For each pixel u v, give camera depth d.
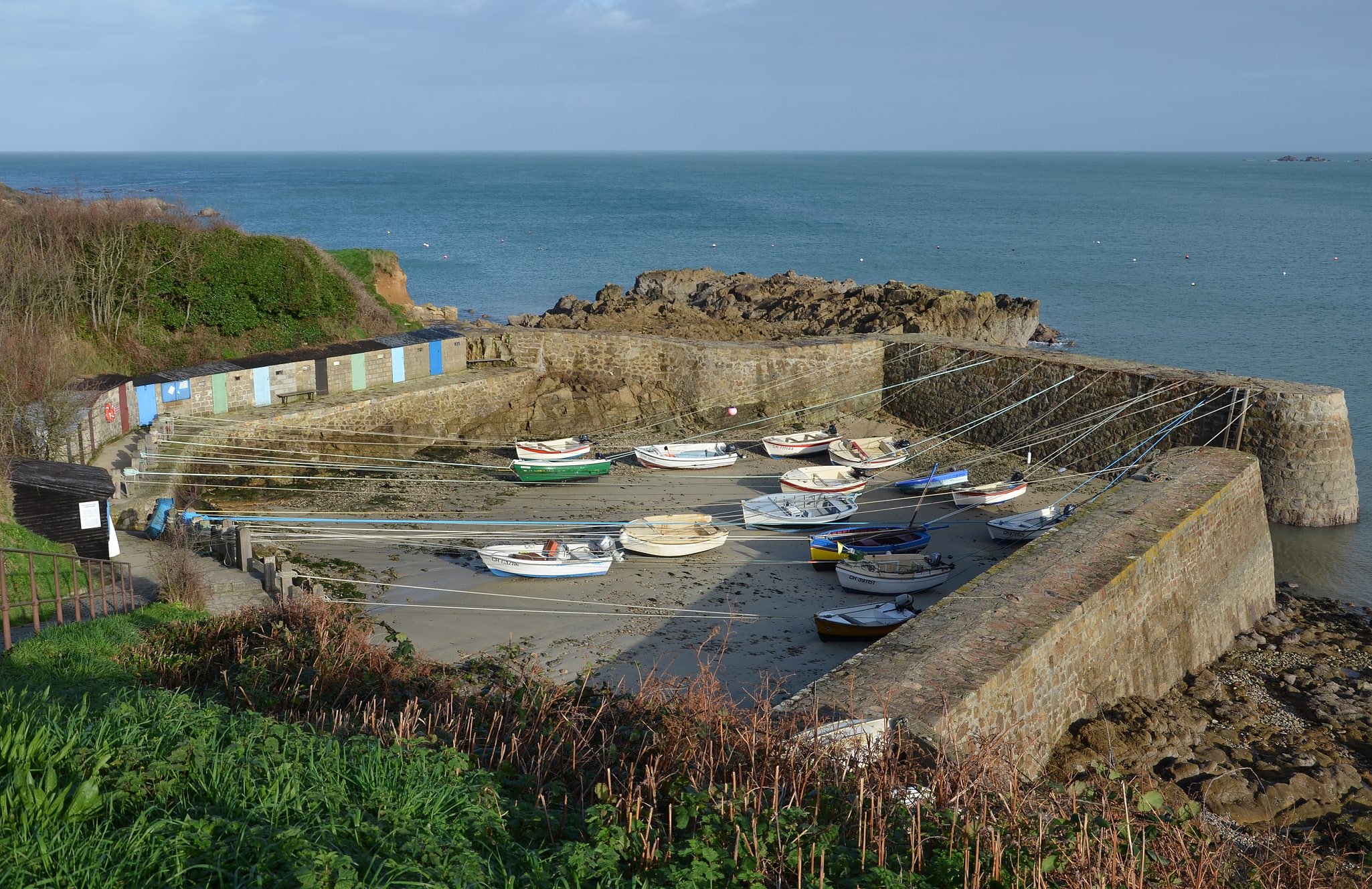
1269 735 19.12
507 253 104.69
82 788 6.35
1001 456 36.72
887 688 14.59
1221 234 122.88
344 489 32.12
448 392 38.84
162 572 19.52
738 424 40.62
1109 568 19.47
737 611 23.64
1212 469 26.25
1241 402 30.98
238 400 34.84
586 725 10.16
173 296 36.69
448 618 22.45
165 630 14.78
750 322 48.12
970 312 49.62
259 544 25.77
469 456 36.53
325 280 40.62
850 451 35.69
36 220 34.44
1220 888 8.07
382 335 42.25
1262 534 27.00
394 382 39.16
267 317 38.97
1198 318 66.50
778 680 19.83
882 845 7.23
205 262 36.84
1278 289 78.25
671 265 97.62
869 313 48.81
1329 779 17.03
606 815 7.40
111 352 34.75
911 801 8.62
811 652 21.39
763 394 40.91
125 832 6.12
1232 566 24.89
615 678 19.55
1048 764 16.42
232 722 8.33
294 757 7.73
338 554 26.23
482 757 9.15
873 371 41.91
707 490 33.28
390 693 12.19
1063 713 17.38
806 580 25.80
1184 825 8.49
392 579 24.73
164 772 6.92
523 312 74.25
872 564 25.34
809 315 50.88
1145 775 16.03
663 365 41.41
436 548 27.22
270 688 12.19
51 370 28.02
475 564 26.09
